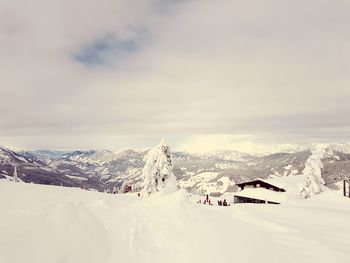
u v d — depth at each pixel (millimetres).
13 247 9852
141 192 43469
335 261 9062
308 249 10211
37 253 9797
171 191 42719
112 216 17062
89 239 12109
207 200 54875
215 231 12922
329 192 34406
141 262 10406
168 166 44188
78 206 19266
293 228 13141
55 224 13211
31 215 14570
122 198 30844
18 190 27703
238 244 10969
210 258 9836
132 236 13156
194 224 14414
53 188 34188
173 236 12812
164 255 10836
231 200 78438
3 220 13109
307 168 61000
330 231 12680
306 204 28328
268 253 9898
